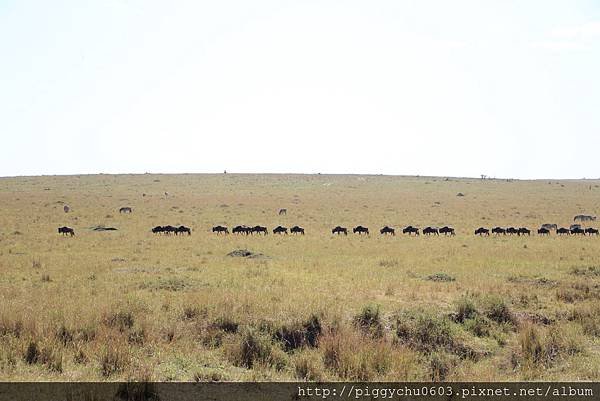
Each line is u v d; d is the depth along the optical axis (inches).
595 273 1224.8
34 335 663.8
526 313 883.4
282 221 2906.0
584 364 689.0
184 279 1084.5
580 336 778.8
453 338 756.6
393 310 840.9
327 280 1119.6
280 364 658.8
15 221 2559.1
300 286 1031.6
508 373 671.1
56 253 1550.2
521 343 749.3
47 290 965.2
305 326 750.5
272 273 1202.0
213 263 1370.6
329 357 671.8
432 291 1015.0
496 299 892.0
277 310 799.1
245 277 1141.7
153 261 1397.6
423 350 727.1
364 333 742.5
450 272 1253.1
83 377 577.6
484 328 801.6
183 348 681.6
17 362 607.5
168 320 767.1
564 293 1002.7
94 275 1140.5
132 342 688.4
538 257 1540.4
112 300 859.4
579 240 2103.8
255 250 1684.3
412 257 1539.1
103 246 1753.2
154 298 901.2
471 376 638.5
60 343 654.5
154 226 2529.5
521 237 2235.5
